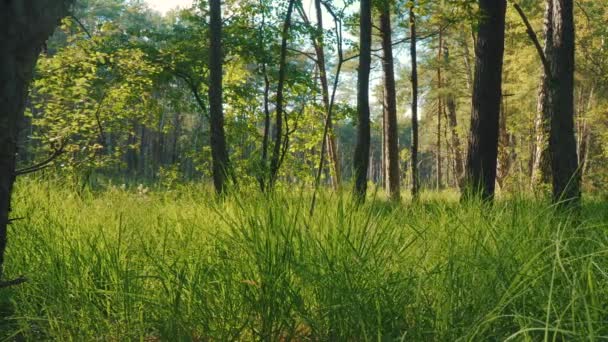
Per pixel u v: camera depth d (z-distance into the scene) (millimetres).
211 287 3279
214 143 12352
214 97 12602
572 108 10656
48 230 4391
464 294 2943
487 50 10438
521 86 28641
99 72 14195
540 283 2904
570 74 10680
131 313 3062
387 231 3680
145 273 3477
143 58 14852
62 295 3232
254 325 3107
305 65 32188
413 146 18219
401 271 3295
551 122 10648
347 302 2840
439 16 12727
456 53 35938
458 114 40031
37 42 2441
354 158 14023
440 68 34562
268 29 15578
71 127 11031
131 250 3854
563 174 10453
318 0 15562
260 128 19188
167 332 2898
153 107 16156
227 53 15750
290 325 3143
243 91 16391
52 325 3041
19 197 5254
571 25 10633
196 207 5062
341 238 3312
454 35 32125
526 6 20141
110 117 13742
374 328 2789
